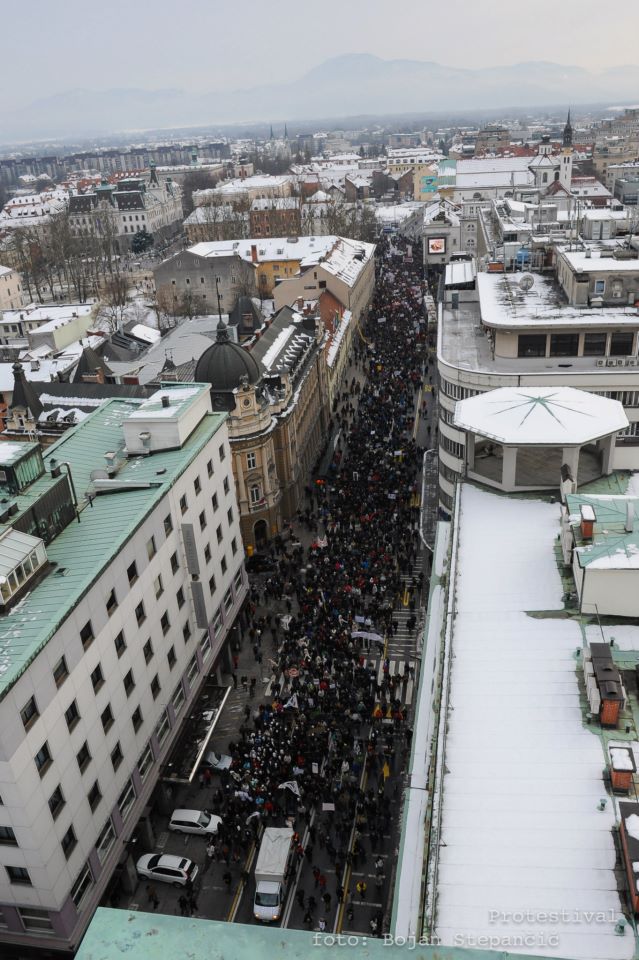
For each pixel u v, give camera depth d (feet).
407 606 205.36
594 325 200.85
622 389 194.49
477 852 79.10
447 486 215.92
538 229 327.47
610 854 77.46
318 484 274.57
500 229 370.94
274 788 153.99
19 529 129.39
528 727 93.76
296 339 324.80
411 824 95.20
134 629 142.41
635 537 112.47
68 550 135.13
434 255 611.47
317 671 181.37
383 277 642.22
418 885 87.51
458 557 128.98
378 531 235.81
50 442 268.21
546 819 81.82
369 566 216.95
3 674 103.65
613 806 82.33
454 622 113.50
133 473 163.63
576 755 89.20
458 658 106.32
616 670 93.86
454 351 230.68
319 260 470.39
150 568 149.38
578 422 140.26
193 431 181.37
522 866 77.15
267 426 241.35
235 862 143.95
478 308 276.00
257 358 282.77
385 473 271.90
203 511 178.19
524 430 139.74
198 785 163.32
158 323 526.98
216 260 552.82
